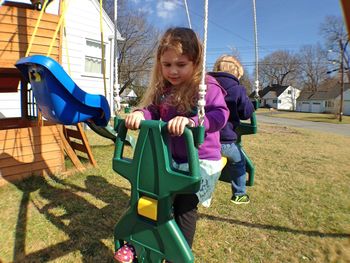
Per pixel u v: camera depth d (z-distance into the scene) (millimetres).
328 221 3008
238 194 3316
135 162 1606
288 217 3066
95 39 10117
